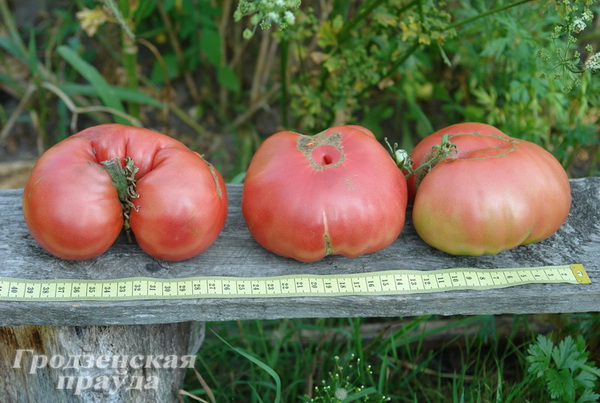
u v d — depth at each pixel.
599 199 0.69
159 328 0.66
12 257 0.62
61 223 0.58
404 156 0.64
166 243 0.59
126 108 1.03
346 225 0.59
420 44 0.78
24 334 0.63
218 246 0.65
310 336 0.79
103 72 1.05
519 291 0.62
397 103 1.01
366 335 0.79
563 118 0.80
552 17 0.76
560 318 0.77
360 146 0.62
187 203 0.58
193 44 1.00
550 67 0.76
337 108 0.84
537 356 0.66
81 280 0.61
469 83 0.95
